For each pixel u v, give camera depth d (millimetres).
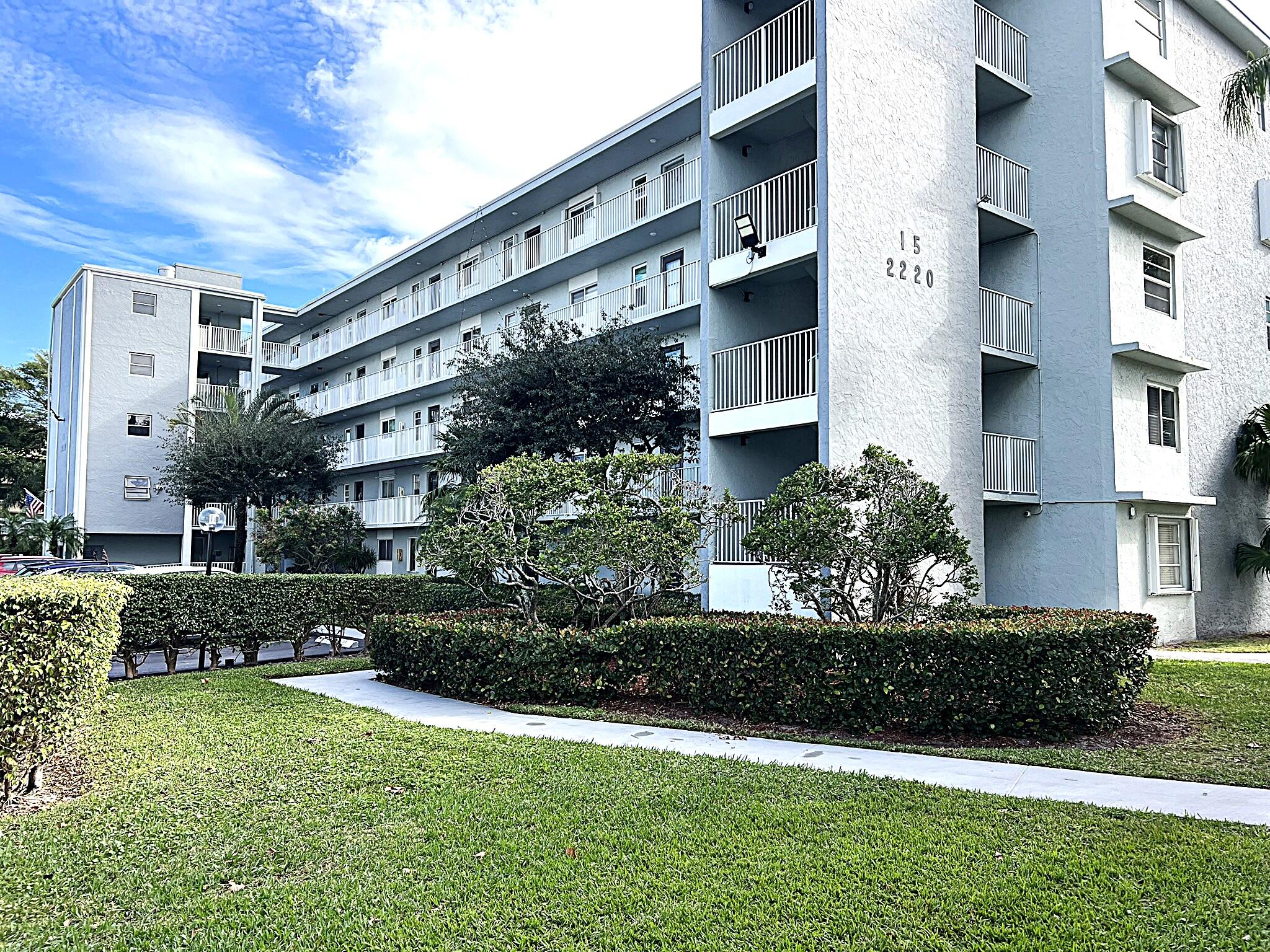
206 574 14195
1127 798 6211
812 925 4180
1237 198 20625
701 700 9461
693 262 20156
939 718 8156
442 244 28844
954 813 5777
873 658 8391
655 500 11148
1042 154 17281
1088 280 16438
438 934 4152
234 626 13656
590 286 23969
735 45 16250
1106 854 4980
